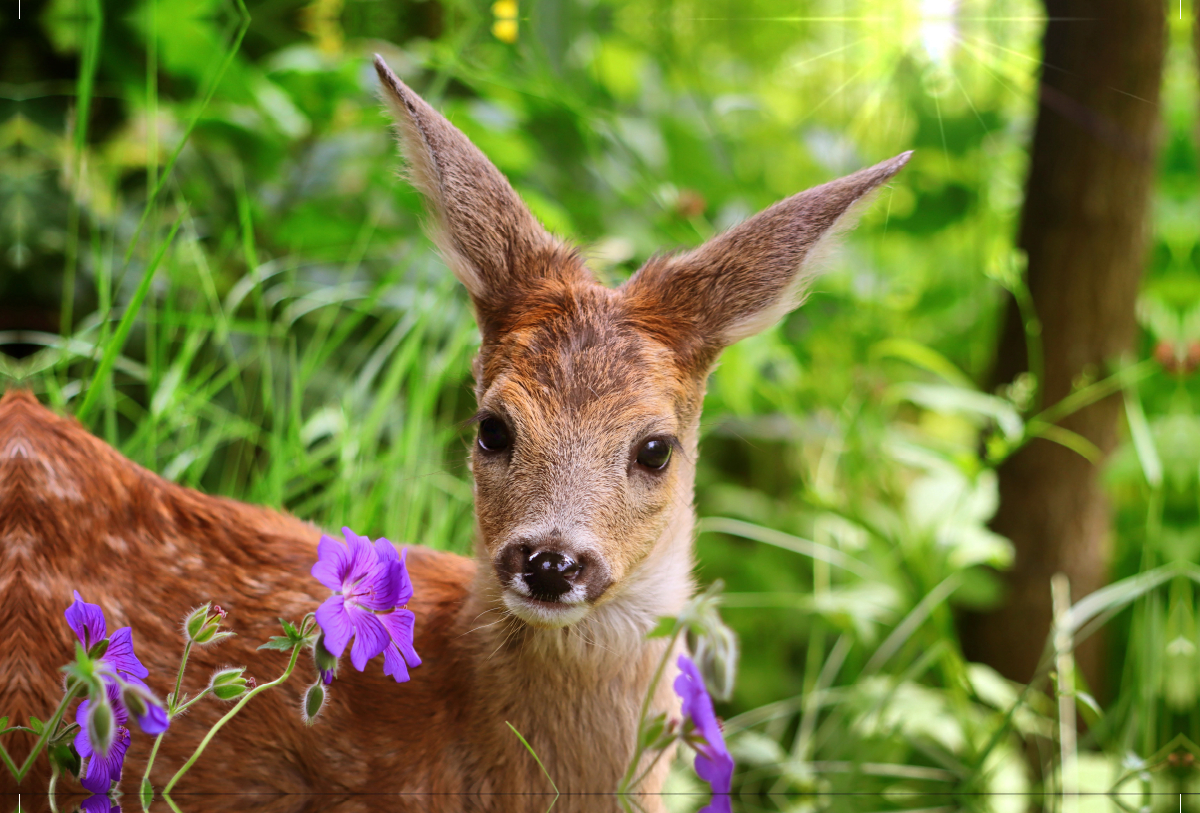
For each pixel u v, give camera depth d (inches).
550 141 370.0
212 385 271.0
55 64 345.7
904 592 291.3
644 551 177.2
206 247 320.5
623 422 172.1
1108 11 310.3
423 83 361.4
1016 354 332.8
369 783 190.9
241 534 204.5
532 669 187.6
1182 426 307.6
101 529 190.4
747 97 427.2
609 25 440.5
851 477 299.9
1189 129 366.6
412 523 250.8
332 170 330.6
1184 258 361.1
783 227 191.0
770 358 340.8
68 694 151.6
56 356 251.4
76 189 239.5
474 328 279.9
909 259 440.5
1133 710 265.0
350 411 265.0
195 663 189.6
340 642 149.7
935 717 257.9
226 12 373.4
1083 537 322.3
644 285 191.0
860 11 415.2
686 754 257.4
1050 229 319.6
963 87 402.6
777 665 303.7
